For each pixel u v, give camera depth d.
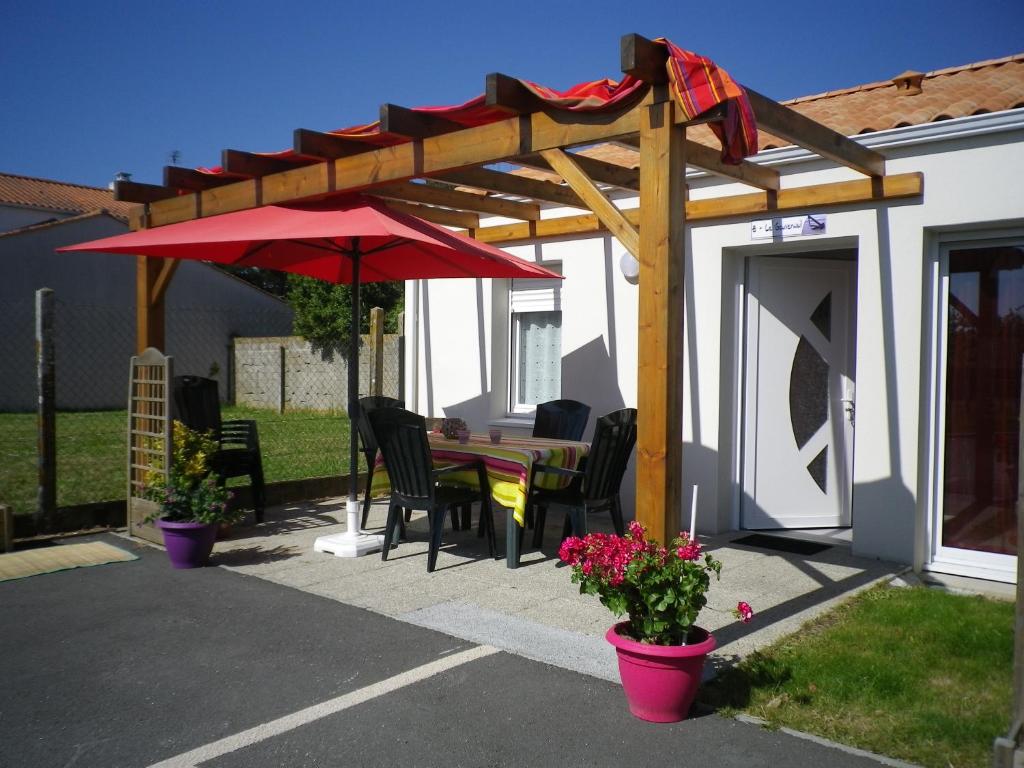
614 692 3.99
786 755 3.39
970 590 5.98
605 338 8.37
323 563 6.35
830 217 6.75
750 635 4.74
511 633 4.77
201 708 3.80
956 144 6.10
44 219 26.88
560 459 6.70
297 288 20.86
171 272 7.71
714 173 6.23
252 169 6.39
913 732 3.58
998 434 6.18
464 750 3.42
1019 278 6.09
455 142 5.27
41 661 4.35
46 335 7.01
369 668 4.26
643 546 3.75
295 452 13.08
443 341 9.98
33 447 13.45
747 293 7.66
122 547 6.79
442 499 6.27
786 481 7.82
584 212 8.57
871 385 6.55
